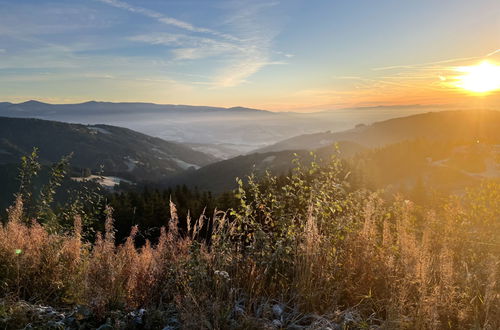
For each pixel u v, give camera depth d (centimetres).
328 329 330
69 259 475
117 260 461
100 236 505
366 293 402
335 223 504
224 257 430
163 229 466
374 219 512
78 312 374
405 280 378
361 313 371
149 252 466
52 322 343
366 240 456
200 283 392
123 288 422
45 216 739
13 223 525
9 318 336
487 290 360
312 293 385
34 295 419
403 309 349
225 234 455
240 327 326
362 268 430
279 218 507
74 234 554
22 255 450
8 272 425
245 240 484
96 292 390
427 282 374
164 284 417
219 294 373
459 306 368
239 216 482
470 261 512
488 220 620
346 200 533
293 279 406
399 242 463
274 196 527
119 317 356
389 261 400
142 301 405
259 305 384
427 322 330
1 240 468
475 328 317
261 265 434
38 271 447
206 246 451
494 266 396
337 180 547
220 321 330
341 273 433
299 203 539
